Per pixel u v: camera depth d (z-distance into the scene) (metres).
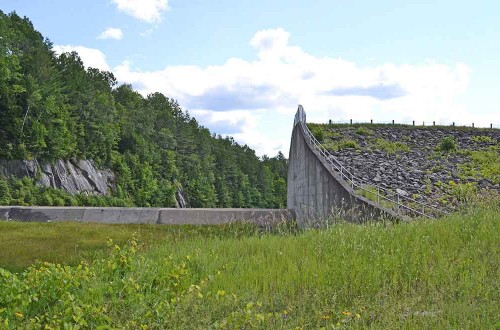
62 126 89.81
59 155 87.75
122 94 151.50
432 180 29.55
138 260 11.34
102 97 115.44
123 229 24.45
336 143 39.62
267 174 179.12
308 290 8.76
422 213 18.33
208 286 9.42
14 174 77.62
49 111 87.00
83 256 16.53
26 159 79.81
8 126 79.50
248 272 10.21
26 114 82.56
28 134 82.12
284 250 12.28
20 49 98.00
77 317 6.95
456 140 44.12
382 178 29.33
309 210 28.81
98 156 104.75
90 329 7.25
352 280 9.13
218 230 23.70
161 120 145.62
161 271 10.30
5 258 16.22
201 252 12.86
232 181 158.88
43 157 84.62
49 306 8.20
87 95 109.62
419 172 31.28
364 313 7.42
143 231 24.02
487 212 14.52
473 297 7.70
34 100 84.00
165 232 23.89
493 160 36.25
